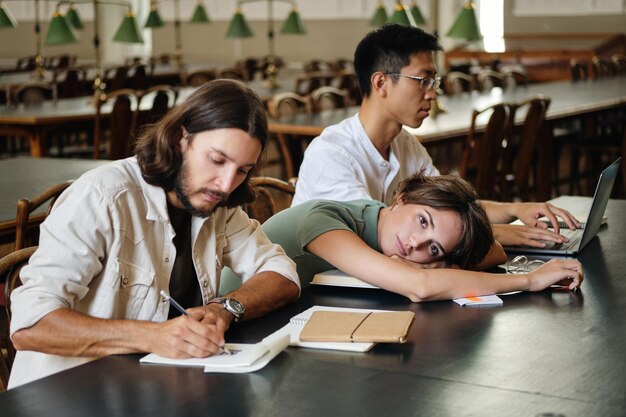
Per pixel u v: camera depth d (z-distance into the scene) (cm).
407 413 145
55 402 152
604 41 1217
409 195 223
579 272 220
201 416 145
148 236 192
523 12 1273
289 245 234
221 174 178
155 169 184
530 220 278
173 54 1489
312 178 282
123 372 165
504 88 873
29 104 741
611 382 158
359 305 210
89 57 1517
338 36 1384
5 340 284
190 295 207
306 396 153
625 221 302
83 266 183
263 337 188
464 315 199
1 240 320
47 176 402
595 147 715
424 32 281
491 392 154
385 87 281
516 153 692
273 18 1423
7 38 1584
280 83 1009
